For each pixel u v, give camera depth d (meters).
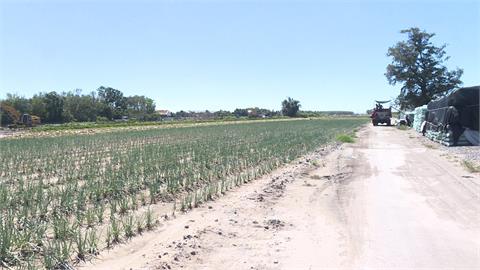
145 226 8.66
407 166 17.62
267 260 6.98
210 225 8.81
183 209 10.20
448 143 26.84
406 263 6.79
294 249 7.50
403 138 35.22
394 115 99.19
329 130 45.19
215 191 12.08
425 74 70.12
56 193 10.67
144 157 18.70
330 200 11.28
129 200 10.80
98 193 11.12
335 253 7.28
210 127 54.75
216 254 7.22
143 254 7.14
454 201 11.01
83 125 63.38
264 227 8.79
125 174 13.70
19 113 78.31
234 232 8.44
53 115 89.88
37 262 6.74
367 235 8.22
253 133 39.50
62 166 17.14
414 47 71.06
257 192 12.14
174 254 7.09
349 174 15.64
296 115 120.25
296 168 17.06
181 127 56.47
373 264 6.77
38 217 9.05
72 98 99.19
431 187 12.94
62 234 7.84
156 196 11.53
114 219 8.56
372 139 34.06
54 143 27.86
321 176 15.27
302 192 12.36
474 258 6.98
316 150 24.47
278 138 31.95
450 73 71.12
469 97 26.53
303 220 9.35
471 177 14.66
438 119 30.84
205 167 16.47
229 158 19.09
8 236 7.10
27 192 10.79
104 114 105.31
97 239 7.67
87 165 16.89
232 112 135.00
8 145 25.86
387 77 73.00
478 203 10.79
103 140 31.42
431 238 8.01
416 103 71.44
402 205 10.62
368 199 11.35
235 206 10.57
